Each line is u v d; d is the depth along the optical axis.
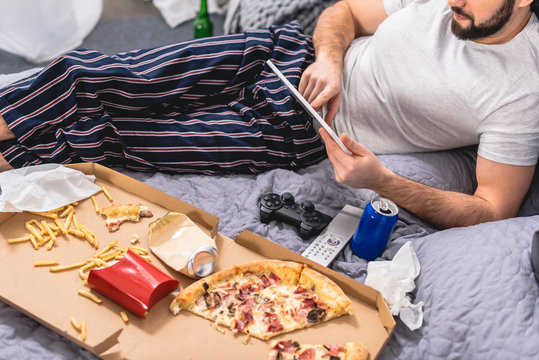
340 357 0.86
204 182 1.31
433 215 1.21
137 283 0.90
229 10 2.30
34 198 1.06
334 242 1.16
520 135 1.19
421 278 1.05
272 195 1.24
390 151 1.44
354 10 1.62
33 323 0.93
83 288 0.93
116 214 1.09
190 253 1.02
